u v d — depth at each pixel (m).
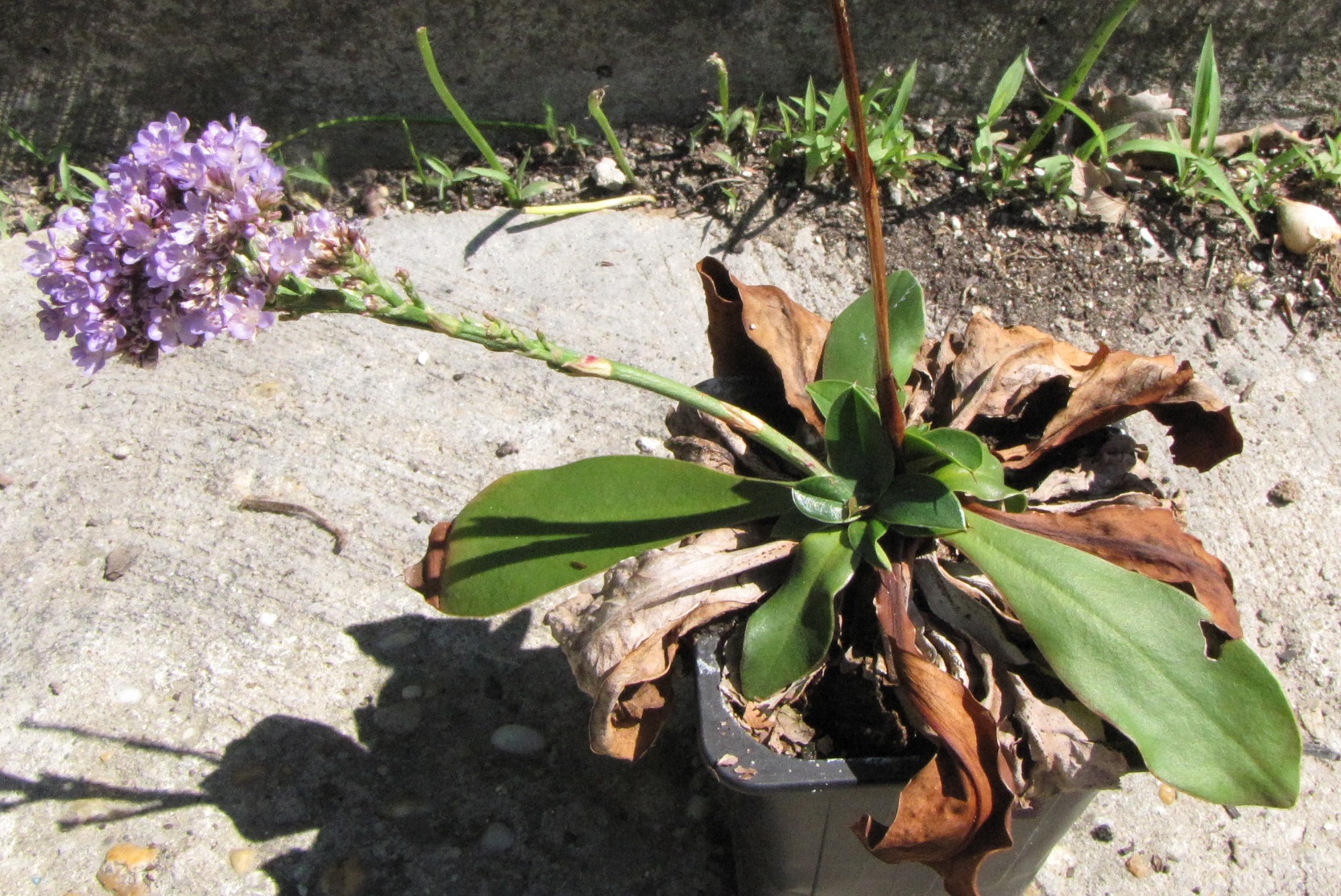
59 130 0.64
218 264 0.29
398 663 0.49
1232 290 0.58
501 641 0.49
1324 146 0.63
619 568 0.36
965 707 0.32
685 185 0.63
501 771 0.46
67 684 0.48
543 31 0.61
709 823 0.45
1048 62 0.62
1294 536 0.52
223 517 0.53
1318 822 0.46
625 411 0.56
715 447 0.39
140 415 0.56
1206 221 0.60
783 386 0.40
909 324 0.39
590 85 0.63
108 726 0.47
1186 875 0.45
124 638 0.49
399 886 0.44
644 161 0.64
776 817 0.36
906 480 0.35
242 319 0.30
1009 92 0.59
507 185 0.63
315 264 0.29
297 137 0.64
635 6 0.60
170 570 0.51
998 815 0.31
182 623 0.50
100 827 0.45
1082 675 0.32
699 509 0.36
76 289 0.30
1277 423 0.55
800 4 0.60
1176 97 0.63
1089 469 0.38
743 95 0.64
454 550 0.36
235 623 0.50
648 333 0.58
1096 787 0.33
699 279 0.60
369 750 0.47
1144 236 0.60
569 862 0.44
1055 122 0.61
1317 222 0.58
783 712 0.36
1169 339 0.57
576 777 0.46
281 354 0.58
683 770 0.46
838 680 0.36
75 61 0.61
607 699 0.34
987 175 0.61
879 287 0.32
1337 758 0.47
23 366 0.58
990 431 0.40
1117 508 0.35
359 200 0.64
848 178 0.61
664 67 0.63
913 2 0.60
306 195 0.64
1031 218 0.60
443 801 0.46
